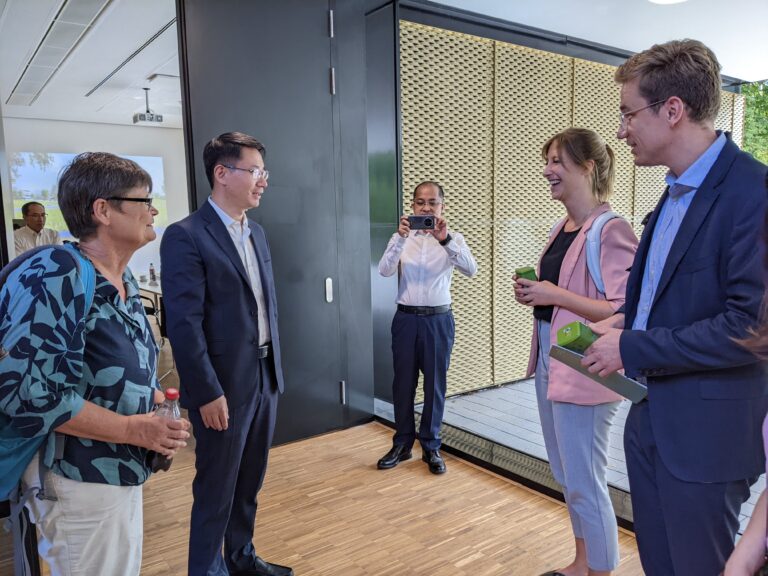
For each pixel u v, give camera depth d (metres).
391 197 4.10
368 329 4.03
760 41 4.20
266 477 3.17
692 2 3.85
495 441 3.61
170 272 1.83
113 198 1.29
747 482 1.24
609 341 1.31
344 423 3.94
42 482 1.19
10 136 9.35
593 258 1.80
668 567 1.38
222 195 1.97
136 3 4.63
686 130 1.25
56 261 1.17
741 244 1.12
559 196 1.95
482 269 4.80
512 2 4.13
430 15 4.20
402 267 3.24
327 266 3.76
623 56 5.47
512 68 4.71
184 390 1.86
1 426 1.15
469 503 2.84
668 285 1.27
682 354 1.18
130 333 1.33
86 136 9.95
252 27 3.35
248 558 2.18
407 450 3.38
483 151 4.64
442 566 2.30
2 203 2.64
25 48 5.71
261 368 2.03
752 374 1.20
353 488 3.03
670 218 1.33
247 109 3.37
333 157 3.74
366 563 2.33
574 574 2.10
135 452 1.30
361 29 3.82
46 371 1.12
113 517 1.27
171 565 2.33
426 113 4.24
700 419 1.21
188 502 2.91
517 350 5.13
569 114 5.17
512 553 2.39
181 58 3.14
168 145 10.72
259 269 2.07
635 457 1.43
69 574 1.24
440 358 3.23
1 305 1.17
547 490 2.90
